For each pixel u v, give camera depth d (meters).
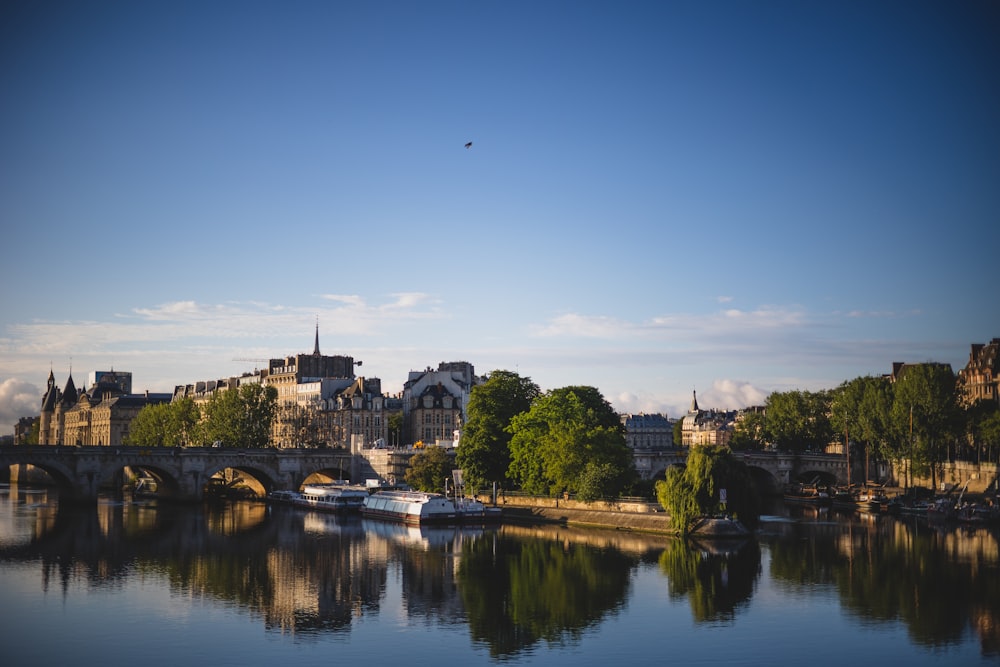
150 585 133.25
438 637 106.38
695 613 115.50
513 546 168.50
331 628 110.25
